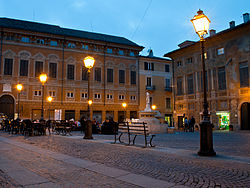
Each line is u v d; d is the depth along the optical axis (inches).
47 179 179.5
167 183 168.7
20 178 180.5
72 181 174.7
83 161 251.4
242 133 847.1
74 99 1547.7
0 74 1350.9
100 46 1673.2
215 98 1195.9
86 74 1605.6
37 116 1430.9
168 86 1920.5
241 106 1092.5
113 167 223.0
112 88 1685.5
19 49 1414.9
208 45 1254.3
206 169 214.4
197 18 336.8
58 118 1403.8
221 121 1174.3
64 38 1529.3
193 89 1338.6
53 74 1498.5
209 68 1242.6
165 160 259.0
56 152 315.6
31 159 263.3
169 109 1902.1
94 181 174.9
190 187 160.1
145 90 1813.5
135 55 1815.9
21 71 1407.5
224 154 308.2
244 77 1074.1
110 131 722.8
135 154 300.5
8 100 1368.1
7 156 282.0
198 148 369.4
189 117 1346.0
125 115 1706.4
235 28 1080.2
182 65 1428.4
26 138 546.0
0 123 975.6
